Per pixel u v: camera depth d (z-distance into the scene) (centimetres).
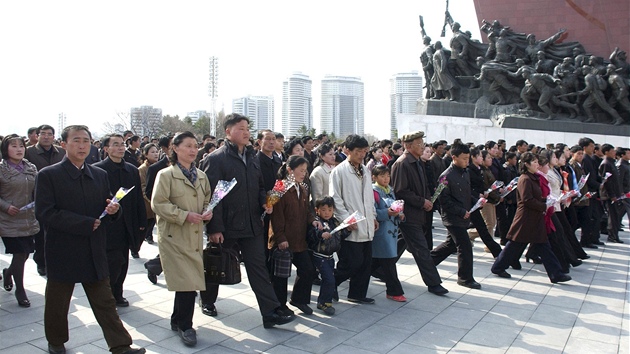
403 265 810
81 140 416
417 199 627
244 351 439
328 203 557
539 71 1808
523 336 488
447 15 2038
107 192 447
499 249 809
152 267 612
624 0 1891
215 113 4997
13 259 555
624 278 730
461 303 598
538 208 684
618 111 1730
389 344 461
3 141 575
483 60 1914
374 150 1024
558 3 1970
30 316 521
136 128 5494
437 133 1891
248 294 626
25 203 570
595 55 1922
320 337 477
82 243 404
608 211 1040
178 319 459
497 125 1814
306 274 539
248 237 496
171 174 459
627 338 486
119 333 407
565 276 686
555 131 1719
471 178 847
